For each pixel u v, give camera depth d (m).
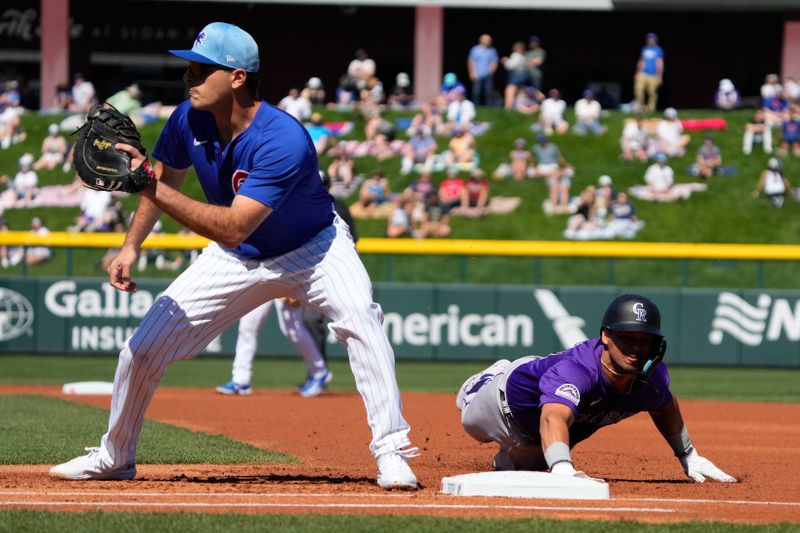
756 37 121.50
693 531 15.11
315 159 18.36
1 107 95.19
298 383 53.22
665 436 21.27
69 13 120.94
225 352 65.88
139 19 122.00
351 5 112.44
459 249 66.50
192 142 18.45
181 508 16.59
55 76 109.50
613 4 108.00
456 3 106.88
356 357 18.94
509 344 64.88
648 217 85.12
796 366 64.25
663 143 92.19
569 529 15.08
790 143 92.81
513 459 21.78
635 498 18.50
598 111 94.81
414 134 88.44
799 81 107.12
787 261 66.44
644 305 18.50
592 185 88.19
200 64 17.64
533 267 67.06
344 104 97.06
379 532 14.73
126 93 96.88
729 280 66.75
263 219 17.75
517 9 109.56
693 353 64.75
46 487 18.92
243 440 29.02
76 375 56.25
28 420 32.09
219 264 18.83
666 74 123.06
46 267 67.31
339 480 20.73
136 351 18.73
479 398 21.20
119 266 18.30
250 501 17.36
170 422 33.50
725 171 90.56
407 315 65.12
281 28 123.38
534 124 94.62
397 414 19.03
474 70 97.88
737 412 40.81
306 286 18.97
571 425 19.48
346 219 36.19
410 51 123.62
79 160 16.92
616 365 18.67
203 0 110.44
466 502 17.34
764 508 17.73
